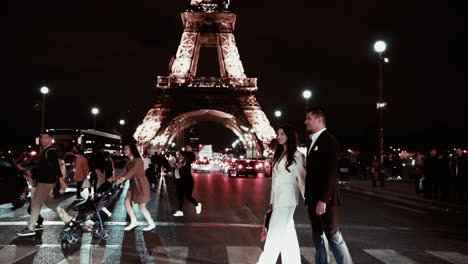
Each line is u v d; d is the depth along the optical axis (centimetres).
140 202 1436
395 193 3044
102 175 2338
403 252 1177
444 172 2678
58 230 1430
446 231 1552
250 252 1153
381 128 3666
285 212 838
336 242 827
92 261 1038
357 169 5616
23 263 1012
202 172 6956
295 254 855
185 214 1902
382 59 3625
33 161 3184
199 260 1060
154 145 7088
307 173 839
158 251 1153
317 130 852
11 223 1572
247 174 5153
